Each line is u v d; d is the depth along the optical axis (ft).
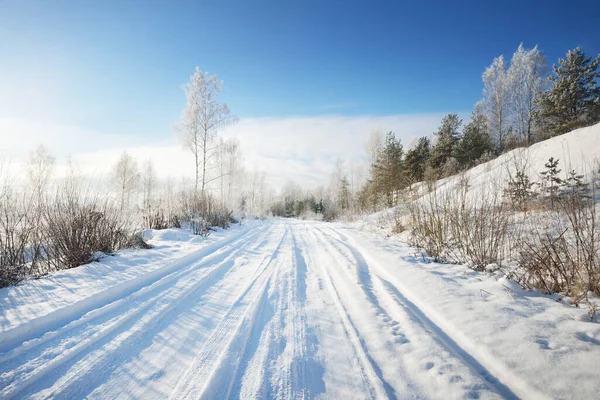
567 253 11.96
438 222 20.47
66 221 17.10
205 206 43.21
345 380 7.21
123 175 68.80
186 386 6.78
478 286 12.43
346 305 12.14
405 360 7.88
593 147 28.14
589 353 6.95
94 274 14.03
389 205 51.11
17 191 16.52
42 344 8.13
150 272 14.88
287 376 7.34
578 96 58.44
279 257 22.44
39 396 6.25
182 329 9.71
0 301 10.36
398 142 80.74
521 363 6.95
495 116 87.40
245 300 12.60
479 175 35.50
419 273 14.57
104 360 7.72
